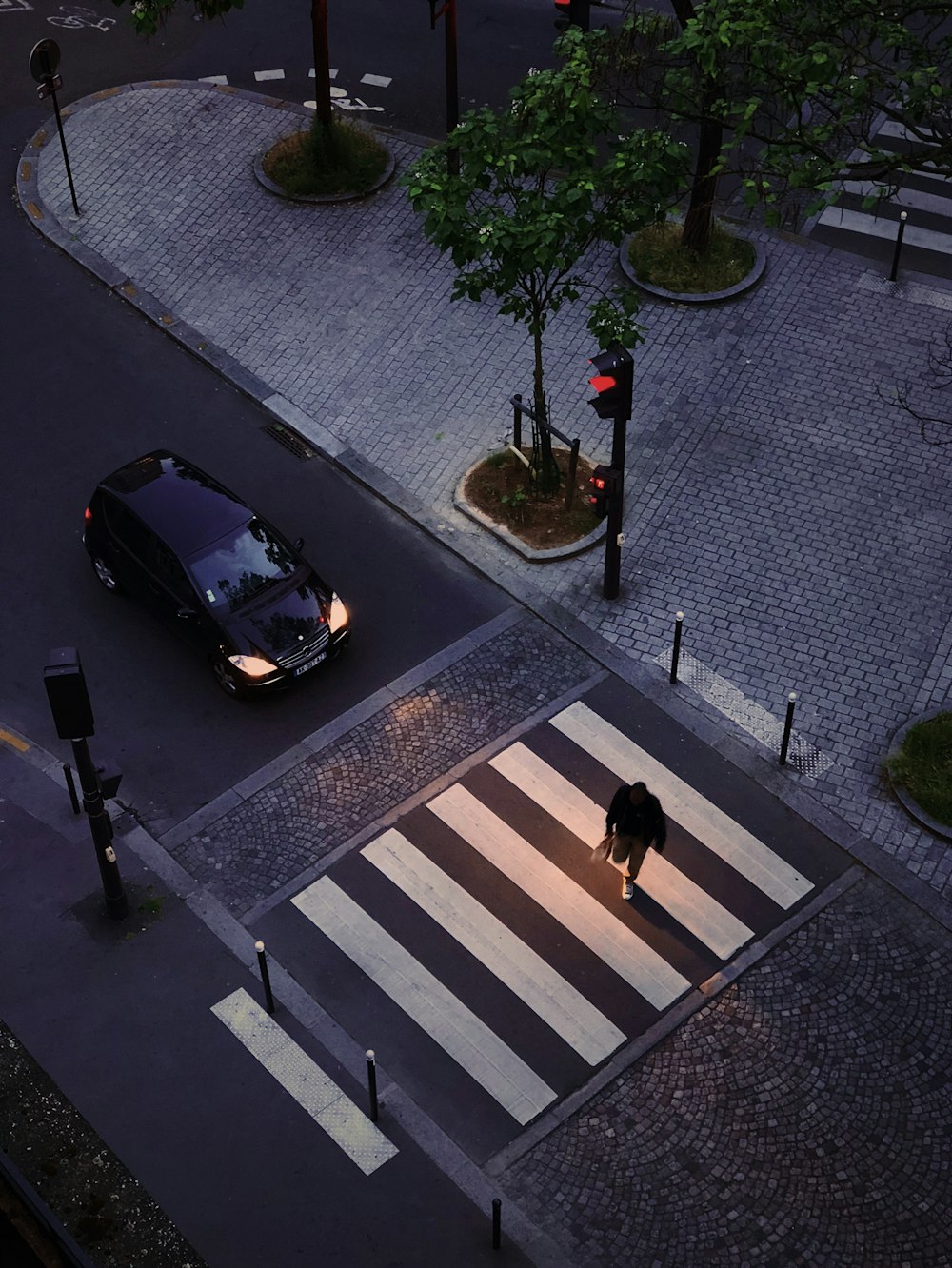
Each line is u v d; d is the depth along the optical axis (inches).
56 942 632.4
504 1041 597.9
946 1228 539.8
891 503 810.8
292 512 819.4
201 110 1076.5
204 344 909.2
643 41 943.7
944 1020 601.9
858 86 654.5
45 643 754.2
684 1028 601.0
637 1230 541.0
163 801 686.5
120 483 761.6
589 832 671.1
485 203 968.3
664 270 938.1
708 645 745.0
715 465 832.3
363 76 1115.3
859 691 724.0
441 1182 555.2
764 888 650.2
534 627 759.1
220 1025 604.4
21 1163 562.6
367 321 924.6
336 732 713.0
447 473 834.2
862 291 936.3
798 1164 557.9
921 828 669.9
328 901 646.5
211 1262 535.2
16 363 901.8
